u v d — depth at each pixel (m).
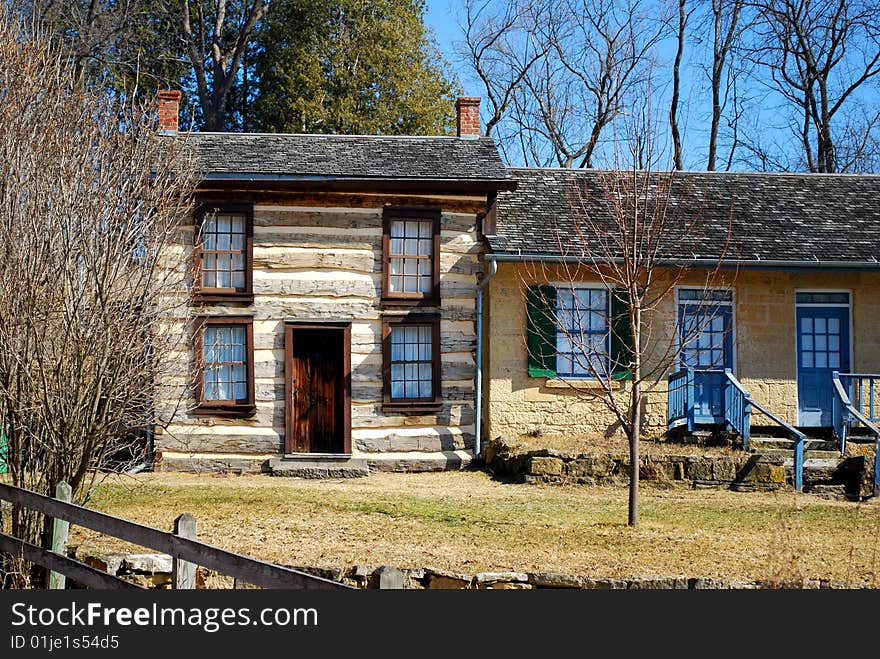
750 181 21.75
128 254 10.60
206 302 18.56
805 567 10.52
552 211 19.98
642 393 13.80
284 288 18.73
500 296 18.98
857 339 19.59
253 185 18.47
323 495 15.23
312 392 19.02
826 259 18.97
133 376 10.91
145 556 10.64
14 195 10.30
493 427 18.83
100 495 14.84
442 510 13.93
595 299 19.03
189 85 33.91
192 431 18.31
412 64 32.72
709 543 11.74
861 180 22.27
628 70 31.19
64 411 10.29
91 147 10.91
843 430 17.12
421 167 19.25
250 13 33.44
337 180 18.45
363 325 18.84
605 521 13.23
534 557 10.91
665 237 19.11
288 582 6.40
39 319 10.15
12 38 11.70
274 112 32.81
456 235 19.19
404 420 18.78
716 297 19.30
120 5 30.61
